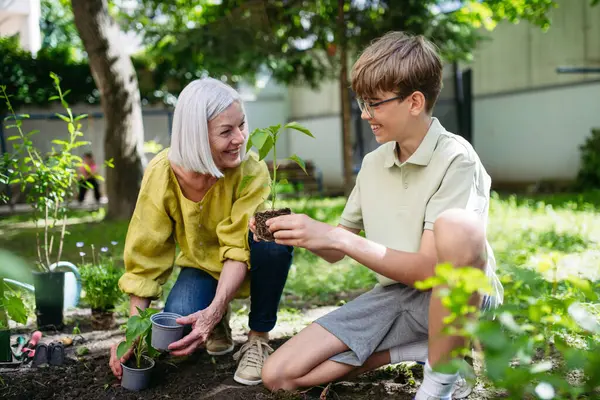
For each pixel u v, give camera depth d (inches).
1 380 90.4
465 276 50.7
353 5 382.6
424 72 78.4
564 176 534.6
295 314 140.8
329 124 687.7
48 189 130.0
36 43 627.8
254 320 99.3
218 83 92.7
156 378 94.0
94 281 125.8
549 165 548.4
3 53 563.8
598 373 49.3
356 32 379.2
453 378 72.5
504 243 223.3
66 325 129.6
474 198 80.4
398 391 88.5
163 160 99.3
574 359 50.2
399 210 85.3
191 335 85.7
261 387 88.2
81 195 576.1
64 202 141.9
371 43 83.2
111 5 441.7
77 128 132.0
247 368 92.0
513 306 55.3
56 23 840.3
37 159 139.0
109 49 359.6
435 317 71.3
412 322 85.1
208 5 455.8
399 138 82.4
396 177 86.1
